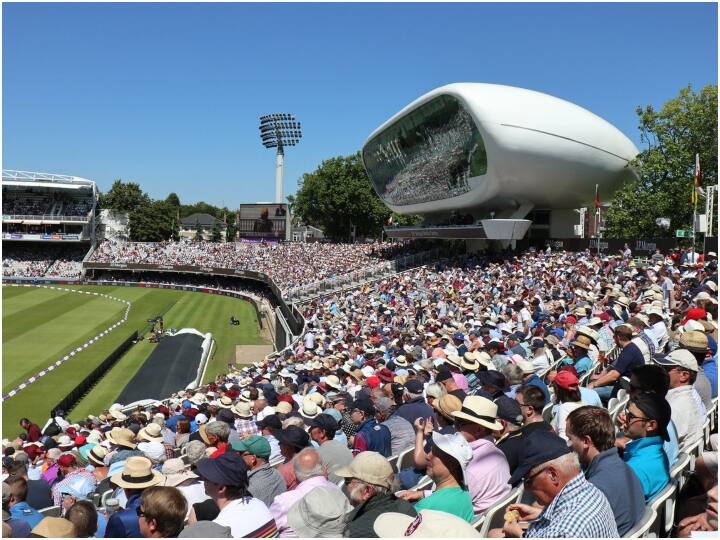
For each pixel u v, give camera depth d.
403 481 8.27
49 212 111.56
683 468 6.49
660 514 5.82
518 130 54.97
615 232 57.56
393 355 20.44
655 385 6.32
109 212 141.75
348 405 12.47
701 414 7.15
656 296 19.48
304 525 5.79
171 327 58.22
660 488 5.83
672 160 53.53
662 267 29.81
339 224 122.31
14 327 55.78
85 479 10.71
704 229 36.09
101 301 77.12
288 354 33.03
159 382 35.69
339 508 5.86
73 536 5.80
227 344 51.72
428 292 44.50
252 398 15.78
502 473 6.59
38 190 113.00
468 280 46.69
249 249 99.69
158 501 5.52
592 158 57.66
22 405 30.97
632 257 42.69
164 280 103.81
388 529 5.18
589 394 8.05
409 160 72.75
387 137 74.81
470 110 55.56
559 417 7.64
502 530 5.77
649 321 14.34
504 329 22.02
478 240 67.06
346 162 120.44
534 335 18.20
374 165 85.62
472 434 6.73
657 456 5.90
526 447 5.12
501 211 65.62
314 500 5.88
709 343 10.76
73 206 112.50
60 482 10.81
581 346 11.52
